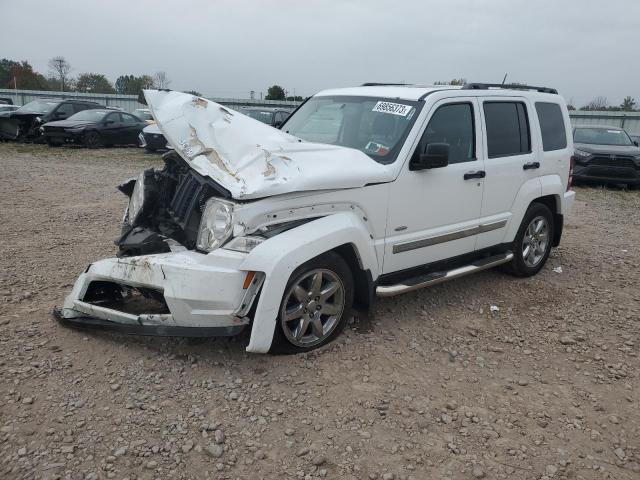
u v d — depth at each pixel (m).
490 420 3.44
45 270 5.54
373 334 4.47
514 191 5.62
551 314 5.20
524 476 2.96
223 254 3.58
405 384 3.78
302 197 3.81
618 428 3.44
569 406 3.66
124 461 2.87
